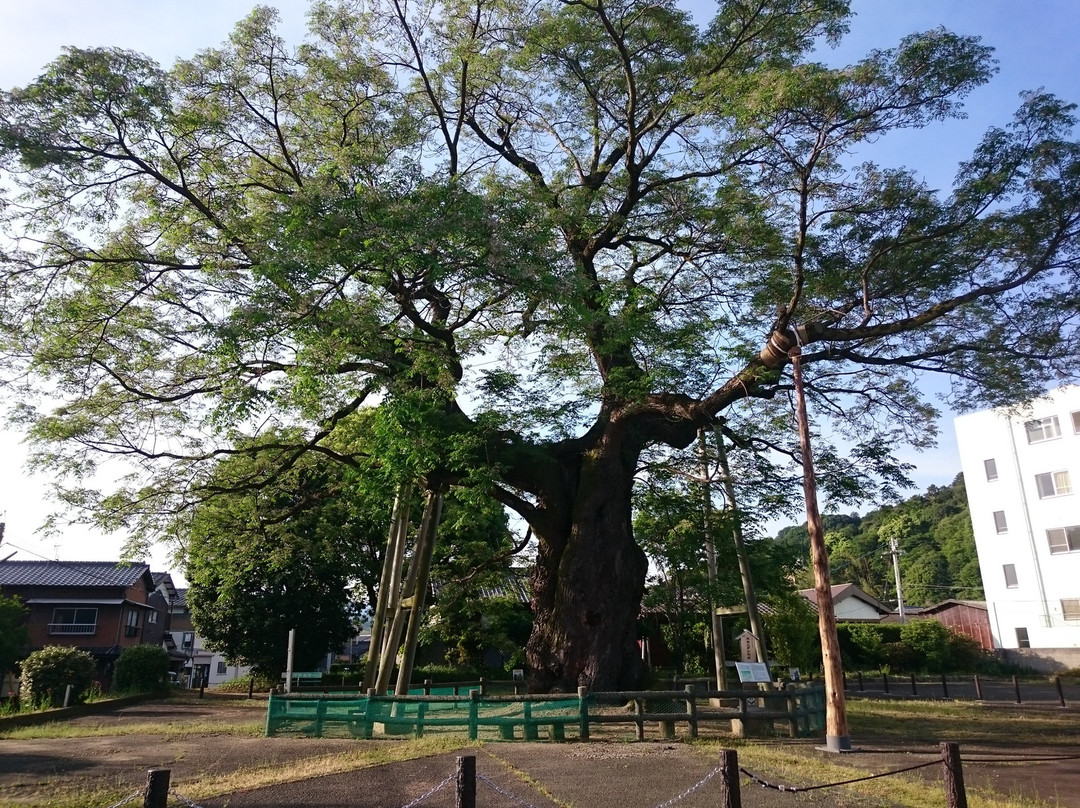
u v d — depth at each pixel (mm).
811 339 15922
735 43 17531
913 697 24938
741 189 16250
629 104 17891
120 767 10320
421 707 13719
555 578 17453
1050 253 14625
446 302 15977
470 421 16219
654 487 20484
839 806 8438
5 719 16953
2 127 13273
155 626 47562
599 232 18688
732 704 18312
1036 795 8984
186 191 15031
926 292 16172
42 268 14375
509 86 19141
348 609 36656
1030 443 40375
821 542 12734
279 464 18203
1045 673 38375
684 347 16172
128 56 13805
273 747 12203
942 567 74438
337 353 13562
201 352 14328
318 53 16219
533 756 11188
